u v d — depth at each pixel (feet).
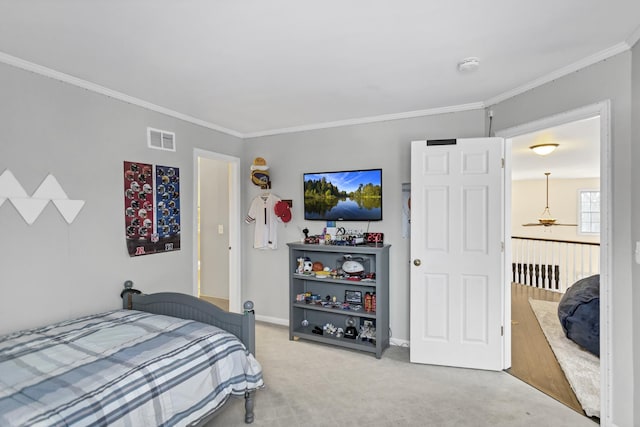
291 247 12.00
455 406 7.98
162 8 5.51
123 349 6.24
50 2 5.32
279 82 8.77
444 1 5.38
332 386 8.89
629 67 6.68
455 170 9.87
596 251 20.93
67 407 4.64
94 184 8.83
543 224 27.37
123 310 8.93
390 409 7.86
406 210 11.44
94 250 8.82
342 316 12.37
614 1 5.39
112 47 6.86
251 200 14.30
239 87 9.07
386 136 11.75
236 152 14.05
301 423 7.33
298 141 13.28
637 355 6.50
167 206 10.82
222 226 16.72
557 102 8.16
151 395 5.50
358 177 12.09
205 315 8.06
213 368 6.59
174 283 11.00
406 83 8.89
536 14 5.75
